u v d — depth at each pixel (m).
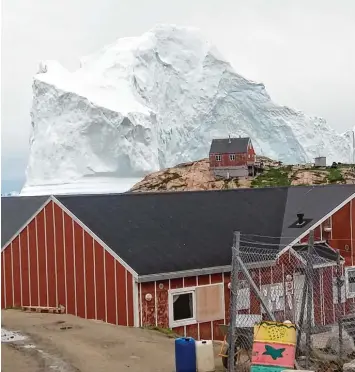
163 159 127.19
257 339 10.84
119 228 20.64
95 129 114.75
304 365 12.20
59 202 21.11
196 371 11.87
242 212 23.89
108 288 19.31
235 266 10.98
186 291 19.17
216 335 19.61
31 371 11.95
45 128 118.44
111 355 13.44
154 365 12.69
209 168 89.38
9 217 31.17
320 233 22.05
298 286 20.23
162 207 22.98
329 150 136.88
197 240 21.06
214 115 134.75
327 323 20.08
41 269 21.75
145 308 18.48
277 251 20.41
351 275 21.61
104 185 113.06
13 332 16.09
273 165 94.31
